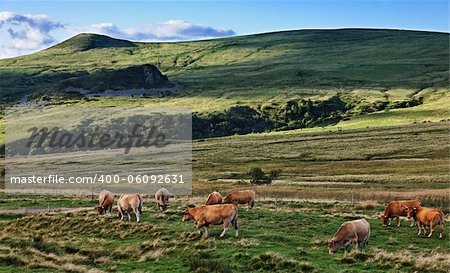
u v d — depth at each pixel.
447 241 29.84
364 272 22.36
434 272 22.52
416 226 34.25
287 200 52.22
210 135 194.62
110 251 27.83
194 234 29.88
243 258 24.70
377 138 143.75
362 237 26.55
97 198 60.75
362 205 45.56
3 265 22.11
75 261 24.86
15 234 35.06
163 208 42.06
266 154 130.38
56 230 35.75
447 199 51.06
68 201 56.81
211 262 23.17
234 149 143.00
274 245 27.58
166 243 28.44
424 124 165.00
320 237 30.03
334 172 97.31
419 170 93.06
